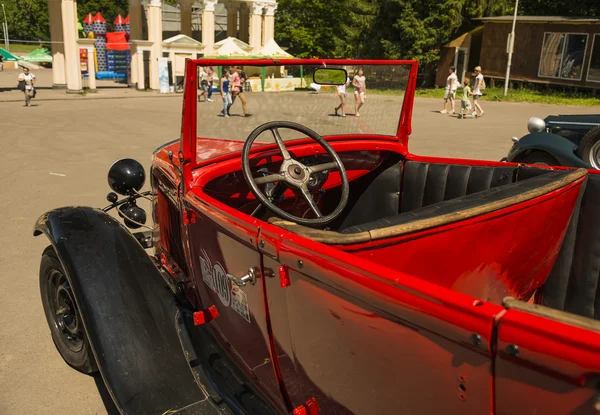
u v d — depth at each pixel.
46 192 7.12
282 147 2.89
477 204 2.10
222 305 2.41
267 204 2.54
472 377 1.27
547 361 1.09
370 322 1.50
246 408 2.32
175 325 2.67
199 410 2.33
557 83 24.88
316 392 1.91
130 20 27.25
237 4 31.11
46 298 3.33
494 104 22.03
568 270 2.79
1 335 3.66
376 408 1.64
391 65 3.19
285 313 1.88
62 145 10.75
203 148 2.70
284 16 36.75
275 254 1.78
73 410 2.94
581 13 31.33
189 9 30.05
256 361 2.26
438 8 26.81
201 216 2.36
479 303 1.22
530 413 1.17
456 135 12.93
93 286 2.62
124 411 2.33
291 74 2.89
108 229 2.89
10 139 11.37
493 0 28.30
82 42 24.38
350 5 30.55
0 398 3.02
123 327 2.55
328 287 1.60
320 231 1.81
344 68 3.07
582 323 1.06
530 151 7.31
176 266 3.21
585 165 6.61
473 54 29.59
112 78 36.97
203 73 2.54
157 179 3.36
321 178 3.21
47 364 3.36
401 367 1.47
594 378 1.03
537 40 25.22
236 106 2.74
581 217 2.72
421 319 1.33
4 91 23.25
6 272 4.60
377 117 3.32
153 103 20.23
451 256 2.05
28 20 70.81
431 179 3.34
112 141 11.34
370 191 3.56
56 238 2.80
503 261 2.29
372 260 1.84
